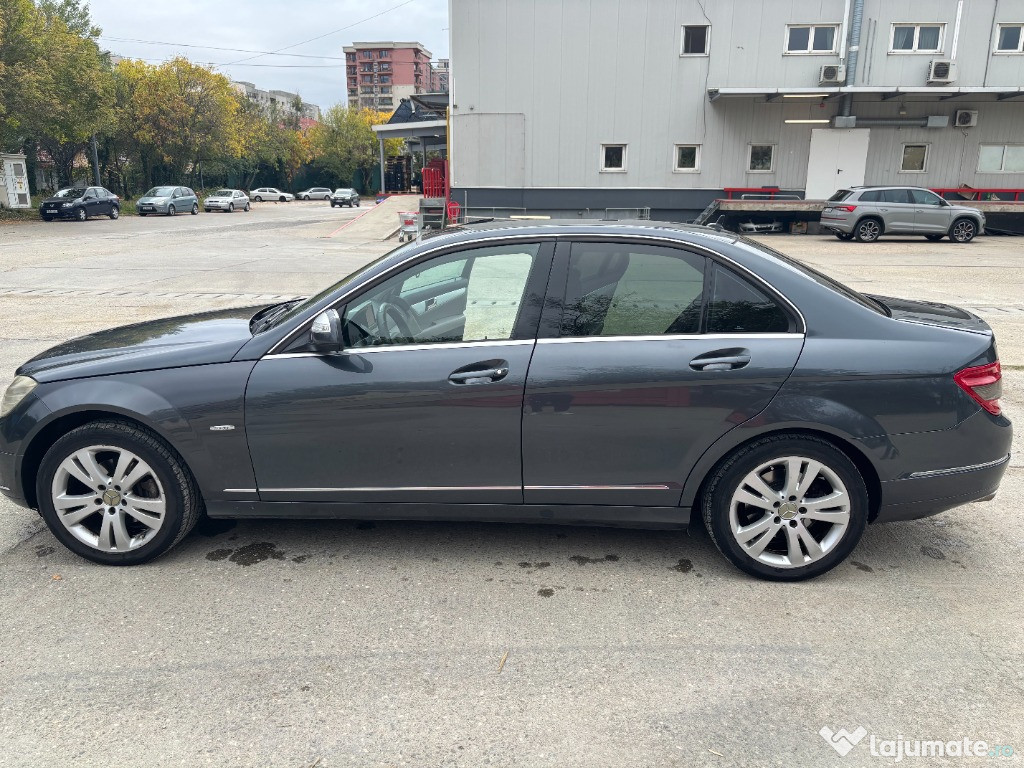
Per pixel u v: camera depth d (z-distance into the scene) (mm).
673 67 22203
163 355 3357
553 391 3156
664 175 23016
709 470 3254
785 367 3107
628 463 3232
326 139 80562
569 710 2535
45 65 28859
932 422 3141
